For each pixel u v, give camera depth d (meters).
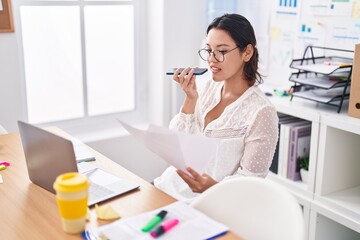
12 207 1.30
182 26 2.96
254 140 1.67
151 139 1.46
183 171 1.56
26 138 1.37
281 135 2.39
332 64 2.28
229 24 1.68
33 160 1.39
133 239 1.09
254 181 1.27
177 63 3.01
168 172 1.94
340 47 2.39
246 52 1.71
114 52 3.00
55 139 1.25
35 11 2.67
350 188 2.29
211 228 1.15
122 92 3.10
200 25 3.04
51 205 1.31
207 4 3.00
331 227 2.29
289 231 1.14
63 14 2.76
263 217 1.23
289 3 2.61
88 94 2.97
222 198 1.32
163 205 1.31
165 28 2.90
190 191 1.82
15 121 2.64
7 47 2.51
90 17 2.86
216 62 1.70
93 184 1.44
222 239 1.12
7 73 2.54
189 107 1.83
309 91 2.34
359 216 2.05
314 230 2.25
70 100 2.92
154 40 3.00
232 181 1.31
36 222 1.21
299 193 2.31
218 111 1.82
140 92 3.17
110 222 1.21
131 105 3.16
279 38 2.71
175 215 1.21
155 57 3.03
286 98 2.41
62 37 2.79
